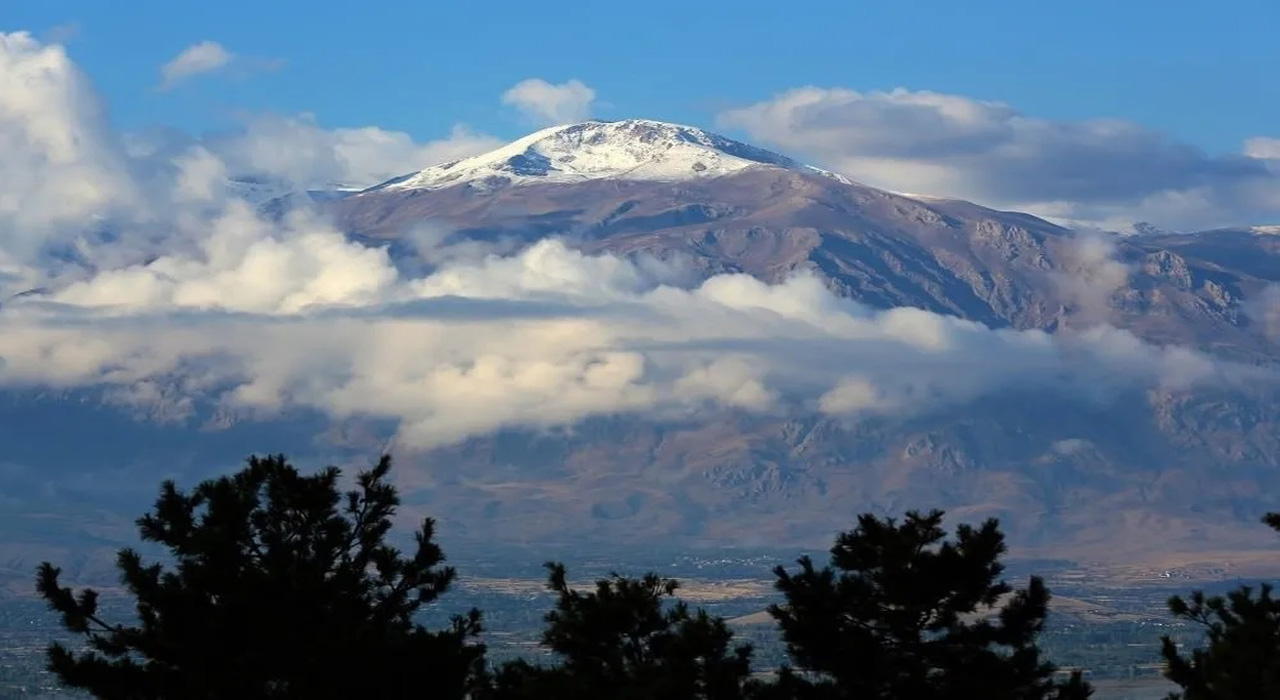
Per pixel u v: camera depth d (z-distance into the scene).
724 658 170.12
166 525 156.38
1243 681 154.25
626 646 170.25
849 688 174.00
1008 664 174.50
